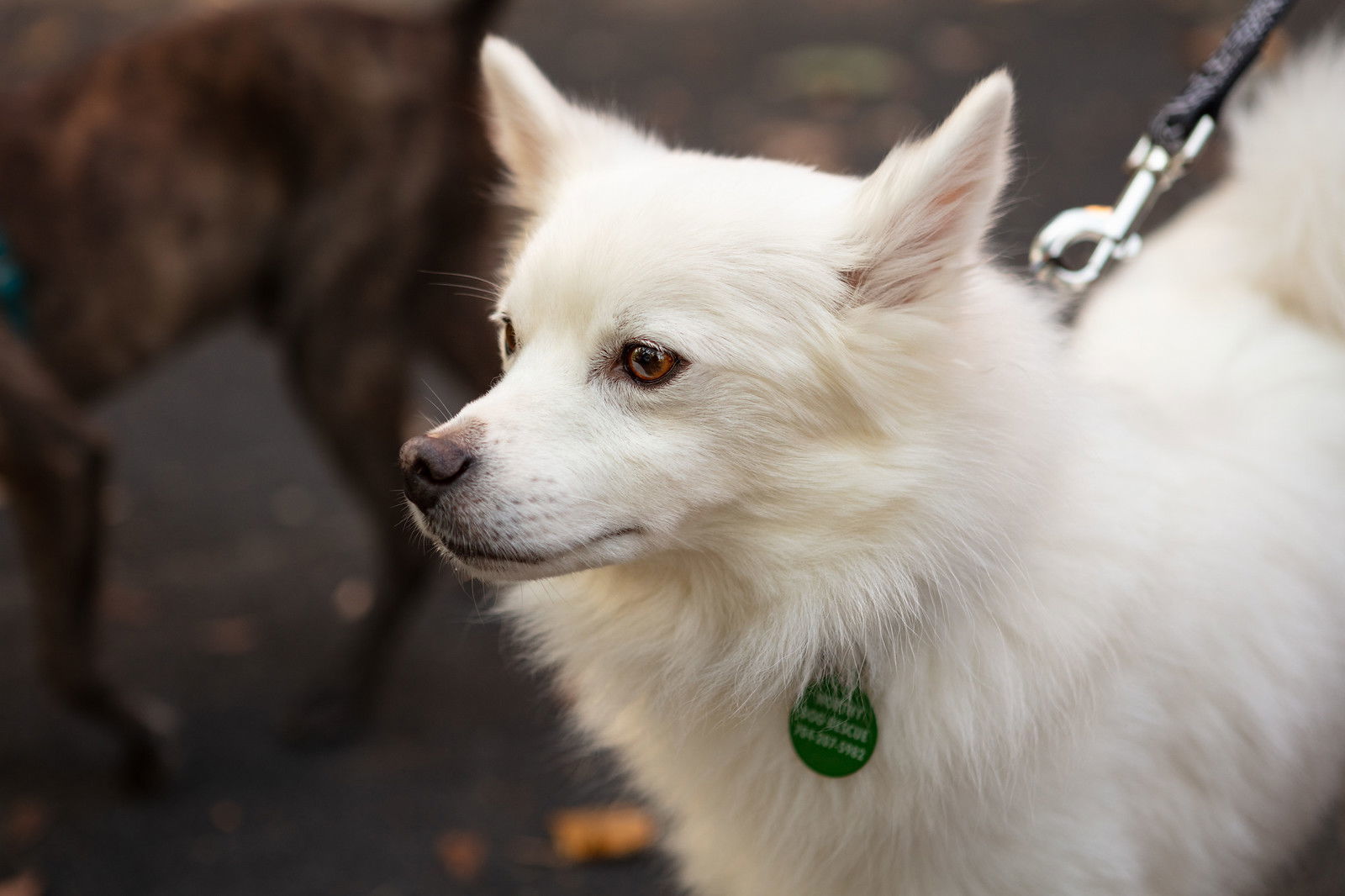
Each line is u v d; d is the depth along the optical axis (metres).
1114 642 1.84
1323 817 2.39
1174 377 2.27
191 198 3.50
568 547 1.80
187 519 4.65
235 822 3.21
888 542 1.81
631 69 7.97
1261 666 2.02
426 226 3.56
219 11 3.69
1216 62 2.29
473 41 3.66
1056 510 1.85
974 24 8.28
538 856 3.03
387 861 3.04
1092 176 5.82
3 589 4.27
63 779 3.40
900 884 1.94
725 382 1.81
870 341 1.78
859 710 1.85
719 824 2.06
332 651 3.89
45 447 3.08
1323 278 2.25
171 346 3.66
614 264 1.82
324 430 3.65
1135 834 1.95
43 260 3.38
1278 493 2.09
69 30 9.05
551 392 1.85
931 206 1.79
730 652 1.92
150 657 3.88
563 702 3.33
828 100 7.16
